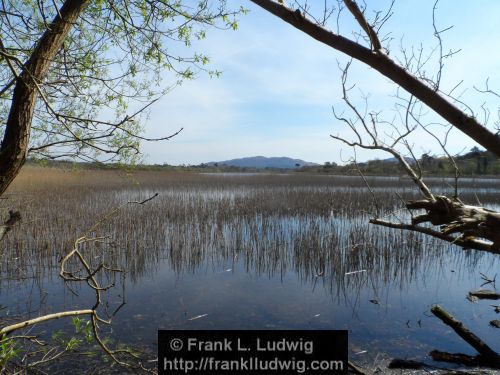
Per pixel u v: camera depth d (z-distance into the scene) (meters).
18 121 1.96
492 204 15.62
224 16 2.72
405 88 1.44
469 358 4.52
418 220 2.56
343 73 2.68
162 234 10.02
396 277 7.92
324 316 5.83
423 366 4.40
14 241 7.68
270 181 26.64
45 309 5.82
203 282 7.41
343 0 1.43
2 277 6.93
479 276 8.14
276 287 7.20
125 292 6.73
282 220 12.96
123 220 10.33
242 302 6.37
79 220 10.30
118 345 4.70
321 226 11.46
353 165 3.36
